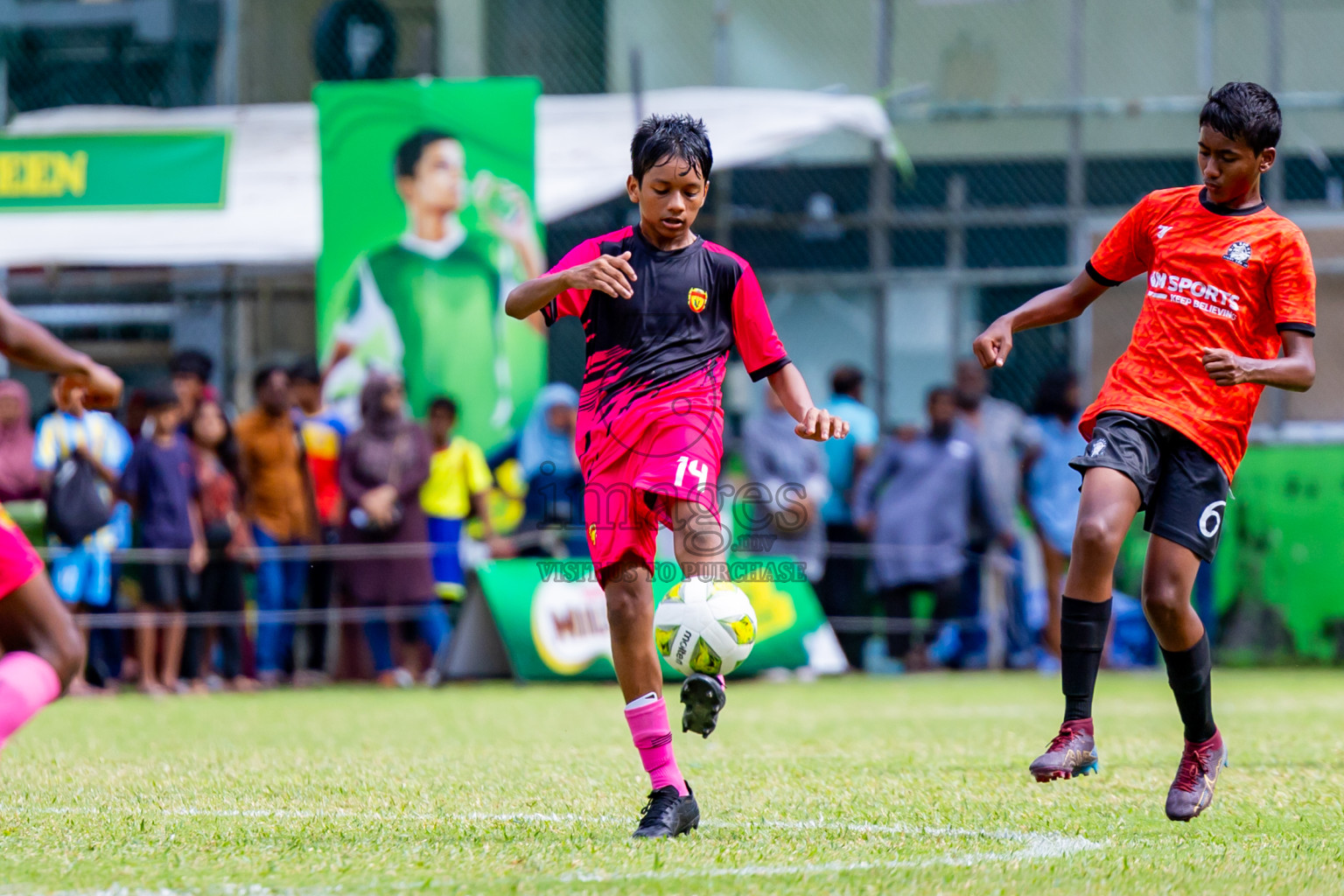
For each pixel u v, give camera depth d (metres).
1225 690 32.28
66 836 12.56
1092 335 44.00
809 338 44.09
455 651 34.75
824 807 14.32
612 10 43.88
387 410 35.28
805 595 36.81
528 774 17.31
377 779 16.84
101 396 10.84
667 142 12.70
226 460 34.62
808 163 44.22
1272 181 43.53
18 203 36.31
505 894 9.90
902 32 45.03
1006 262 43.97
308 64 42.12
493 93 36.47
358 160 36.34
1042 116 42.06
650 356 12.61
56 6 41.59
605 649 35.31
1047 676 37.47
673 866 10.97
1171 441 13.47
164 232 36.28
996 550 38.75
